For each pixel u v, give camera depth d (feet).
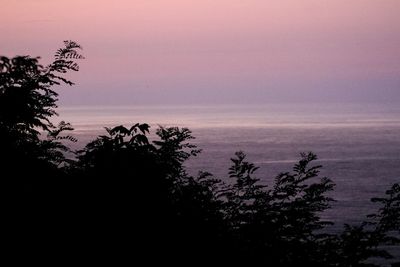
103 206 26.08
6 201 25.79
